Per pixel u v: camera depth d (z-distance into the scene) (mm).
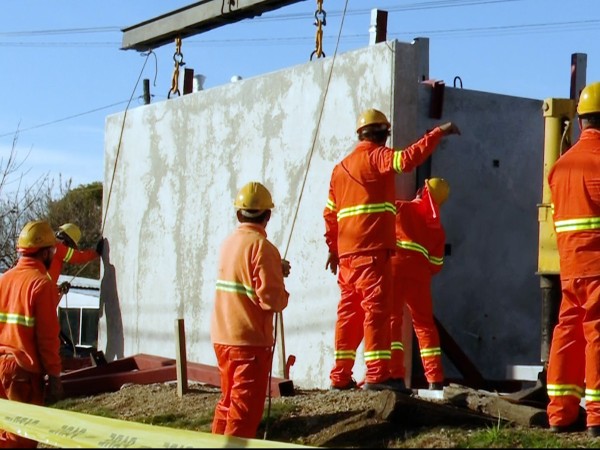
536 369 9195
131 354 13398
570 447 6570
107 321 13977
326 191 10312
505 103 10992
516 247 11055
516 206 11055
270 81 11266
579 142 7031
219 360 7438
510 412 7406
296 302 10609
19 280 8102
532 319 11133
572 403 7023
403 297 9125
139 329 13266
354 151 8641
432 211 9117
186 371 9844
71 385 10805
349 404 8172
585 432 7023
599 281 6773
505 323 10961
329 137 10336
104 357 13008
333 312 10141
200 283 12188
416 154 8164
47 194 33812
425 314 9141
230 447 5887
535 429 7180
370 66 9852
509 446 6762
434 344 9141
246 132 11586
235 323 7301
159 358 11359
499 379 10844
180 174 12711
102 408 9953
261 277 7227
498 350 10906
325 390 9297
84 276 33812
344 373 8836
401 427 7512
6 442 7797
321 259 10336
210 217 12094
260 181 11305
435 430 7320
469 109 10734
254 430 7277
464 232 10719
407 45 9656
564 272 6977
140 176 13523
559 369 7043
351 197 8539
